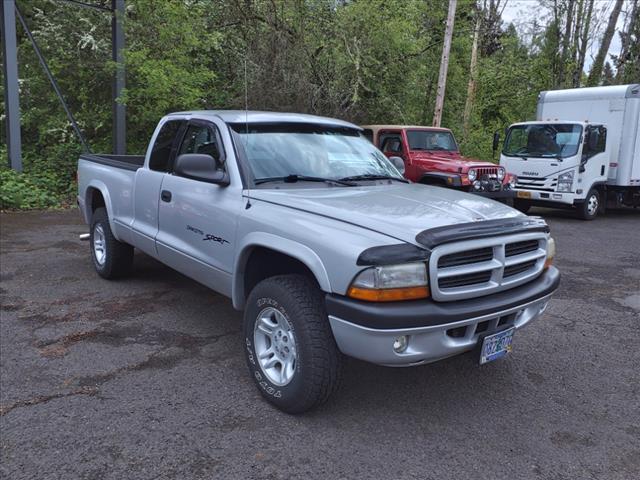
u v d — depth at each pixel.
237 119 4.32
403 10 15.73
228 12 14.37
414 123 17.97
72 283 6.11
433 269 2.98
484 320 3.19
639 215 14.34
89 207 6.54
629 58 22.50
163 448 3.06
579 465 3.01
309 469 2.90
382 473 2.88
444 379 4.02
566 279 7.02
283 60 13.52
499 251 3.29
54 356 4.21
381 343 2.94
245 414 3.44
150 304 5.46
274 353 3.52
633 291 6.50
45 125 14.60
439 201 3.75
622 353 4.60
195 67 13.76
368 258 2.89
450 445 3.16
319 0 14.41
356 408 3.56
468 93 19.47
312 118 4.81
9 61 11.78
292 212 3.50
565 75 21.34
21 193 11.08
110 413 3.41
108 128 14.51
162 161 5.06
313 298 3.25
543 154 12.58
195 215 4.32
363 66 14.98
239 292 3.91
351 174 4.42
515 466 2.98
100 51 13.70
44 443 3.08
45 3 14.87
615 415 3.57
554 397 3.79
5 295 5.63
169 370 4.02
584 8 20.50
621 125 12.77
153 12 12.66
